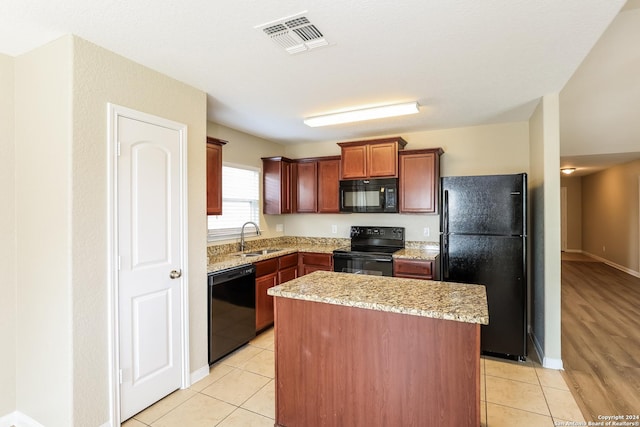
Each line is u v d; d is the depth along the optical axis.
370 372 1.80
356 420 1.83
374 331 1.79
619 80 3.89
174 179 2.50
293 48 2.09
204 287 2.78
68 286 1.89
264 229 4.70
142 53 2.13
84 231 1.94
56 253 1.94
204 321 2.78
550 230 2.92
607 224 7.91
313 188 4.63
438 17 1.76
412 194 3.98
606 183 7.89
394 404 1.75
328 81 2.63
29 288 2.09
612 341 3.45
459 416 1.62
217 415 2.23
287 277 4.12
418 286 2.13
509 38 1.98
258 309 3.59
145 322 2.28
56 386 1.94
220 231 3.98
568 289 5.61
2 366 2.11
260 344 3.44
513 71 2.45
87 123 1.96
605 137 4.96
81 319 1.93
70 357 1.88
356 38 1.98
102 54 2.04
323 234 4.93
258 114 3.51
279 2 1.63
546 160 2.93
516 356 3.06
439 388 1.66
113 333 2.08
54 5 1.62
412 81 2.64
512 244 3.05
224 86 2.71
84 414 1.94
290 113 3.47
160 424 2.14
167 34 1.91
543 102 2.94
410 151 3.97
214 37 1.95
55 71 1.94
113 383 2.08
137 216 2.23
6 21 1.75
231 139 4.12
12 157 2.14
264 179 4.66
